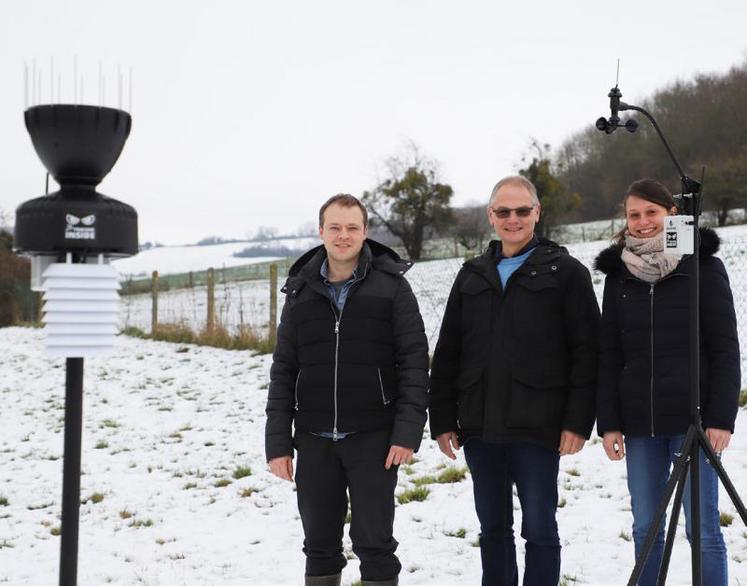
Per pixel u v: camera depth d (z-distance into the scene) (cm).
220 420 1005
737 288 1330
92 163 258
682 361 324
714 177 3731
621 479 607
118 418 1058
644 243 334
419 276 1892
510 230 349
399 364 340
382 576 333
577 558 456
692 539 296
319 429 336
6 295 3416
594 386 340
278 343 358
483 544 353
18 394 1307
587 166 5156
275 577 479
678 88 5241
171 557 525
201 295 2828
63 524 258
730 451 627
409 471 692
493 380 343
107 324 262
